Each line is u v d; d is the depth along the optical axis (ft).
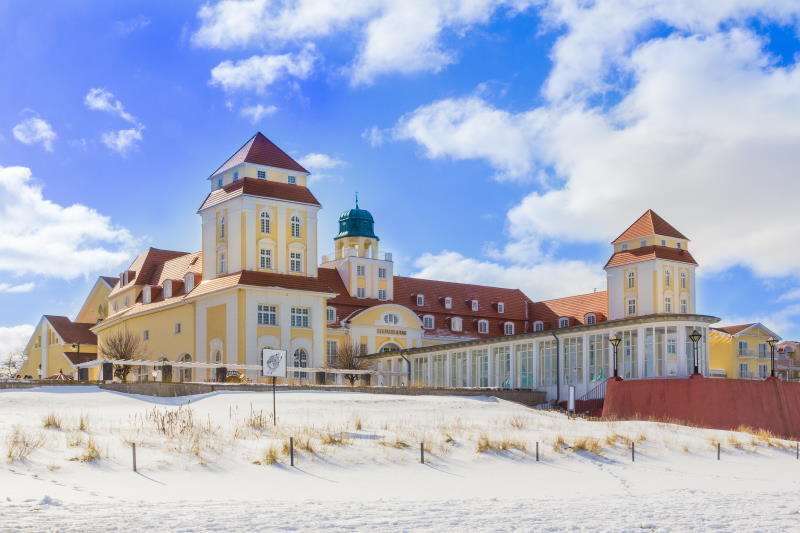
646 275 303.27
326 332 275.39
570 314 332.19
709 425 173.99
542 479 96.84
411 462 100.73
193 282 259.80
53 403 148.87
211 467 90.22
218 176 260.42
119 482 80.79
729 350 317.83
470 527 61.52
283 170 254.27
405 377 274.98
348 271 309.01
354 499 77.41
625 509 73.72
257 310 238.48
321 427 120.16
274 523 60.90
